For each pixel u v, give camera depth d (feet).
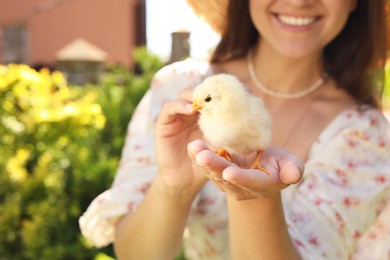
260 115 1.78
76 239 4.97
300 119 2.72
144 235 2.36
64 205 5.03
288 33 2.59
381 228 2.58
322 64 2.86
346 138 2.61
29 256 4.85
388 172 2.58
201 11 3.15
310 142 2.64
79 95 6.23
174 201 2.24
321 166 2.55
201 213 2.64
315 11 2.55
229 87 1.77
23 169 5.07
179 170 2.18
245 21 2.93
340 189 2.48
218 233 2.63
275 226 1.86
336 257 2.36
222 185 1.60
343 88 2.83
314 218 2.39
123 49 11.70
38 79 5.21
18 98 5.10
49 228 4.93
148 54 6.30
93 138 5.53
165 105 2.09
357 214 2.49
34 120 5.07
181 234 2.36
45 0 11.44
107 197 2.63
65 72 8.96
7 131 5.05
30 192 5.02
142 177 2.64
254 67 2.90
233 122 1.72
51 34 11.49
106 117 5.67
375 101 2.81
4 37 11.36
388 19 3.10
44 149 5.15
